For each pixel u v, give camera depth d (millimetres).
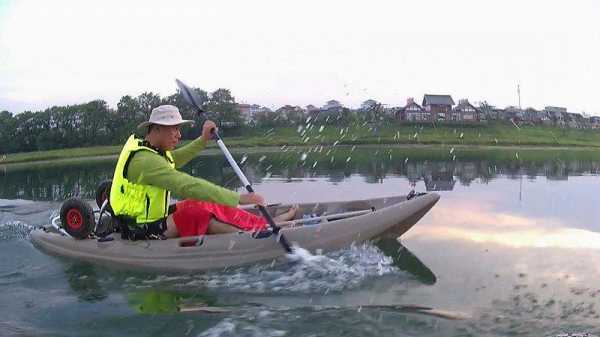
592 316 2527
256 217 4141
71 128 29297
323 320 2604
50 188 8938
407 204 3971
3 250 4250
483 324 2469
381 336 2381
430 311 2654
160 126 3943
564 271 3256
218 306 2891
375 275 3312
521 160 13461
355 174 9805
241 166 12500
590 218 4945
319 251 3754
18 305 2973
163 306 2918
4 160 22016
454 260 3559
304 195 6910
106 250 3922
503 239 4129
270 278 3365
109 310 2869
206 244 3742
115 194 3965
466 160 13469
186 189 3631
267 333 2471
